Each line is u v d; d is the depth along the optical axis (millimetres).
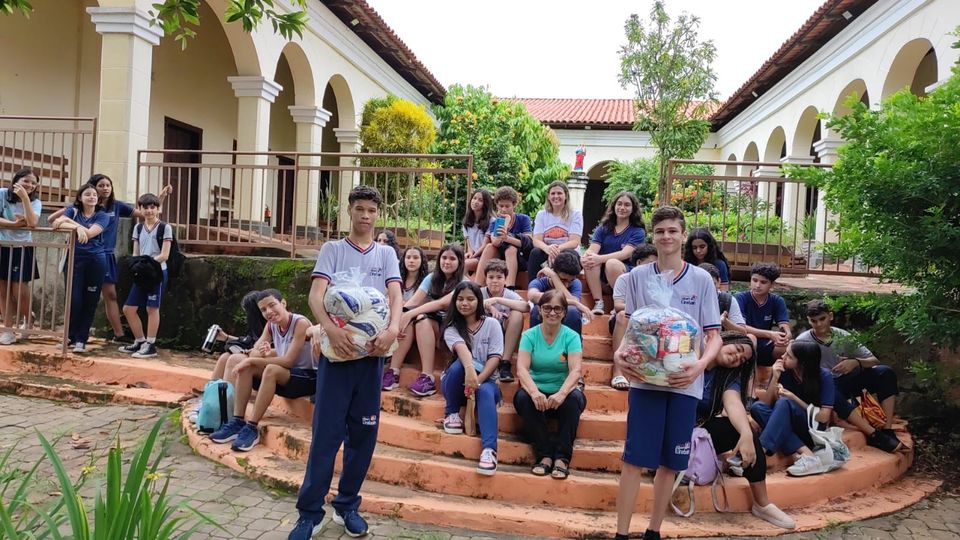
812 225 7891
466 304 4645
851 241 5535
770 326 5629
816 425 4617
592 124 19906
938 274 4926
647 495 4078
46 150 9922
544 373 4488
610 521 3891
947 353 5719
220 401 5059
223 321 7305
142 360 6602
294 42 10922
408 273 6066
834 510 4238
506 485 4145
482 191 6879
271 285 7199
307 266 7141
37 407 5676
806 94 12797
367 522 3836
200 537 3514
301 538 3420
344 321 3396
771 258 7336
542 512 3967
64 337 6418
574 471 4336
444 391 4707
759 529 3914
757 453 4023
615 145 20328
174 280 7414
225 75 13375
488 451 4207
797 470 4375
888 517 4215
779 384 4883
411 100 16719
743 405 4207
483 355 4719
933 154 4750
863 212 5137
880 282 5492
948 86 5113
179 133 12234
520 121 14852
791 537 3871
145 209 6867
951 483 4828
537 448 4375
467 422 4527
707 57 11836
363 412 3570
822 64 11875
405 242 8242
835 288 6656
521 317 5070
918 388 5797
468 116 14047
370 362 3561
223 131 13414
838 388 5219
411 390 5121
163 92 11695
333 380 3488
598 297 5938
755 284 5566
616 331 5051
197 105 12602
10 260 6566
